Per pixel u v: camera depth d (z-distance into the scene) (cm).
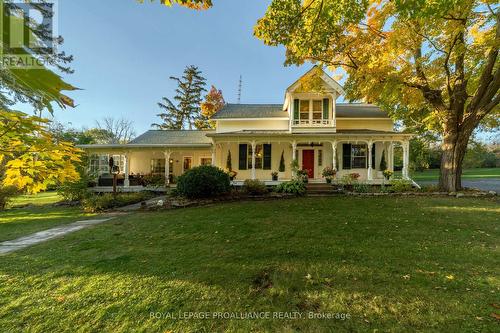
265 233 594
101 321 276
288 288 336
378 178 1532
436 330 249
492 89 1093
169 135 1928
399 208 862
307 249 481
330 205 943
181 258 452
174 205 1041
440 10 384
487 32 1026
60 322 276
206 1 308
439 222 665
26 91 108
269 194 1228
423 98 1289
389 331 251
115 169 1267
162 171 1836
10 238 634
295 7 506
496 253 446
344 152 1570
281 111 1806
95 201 1074
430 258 425
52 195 1864
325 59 1035
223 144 1642
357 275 368
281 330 256
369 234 569
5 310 298
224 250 489
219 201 1127
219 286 345
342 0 482
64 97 111
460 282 340
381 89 1092
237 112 1814
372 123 1675
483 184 1756
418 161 2670
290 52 672
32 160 188
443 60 1149
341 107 1872
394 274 368
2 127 151
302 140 1454
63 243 568
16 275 392
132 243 552
